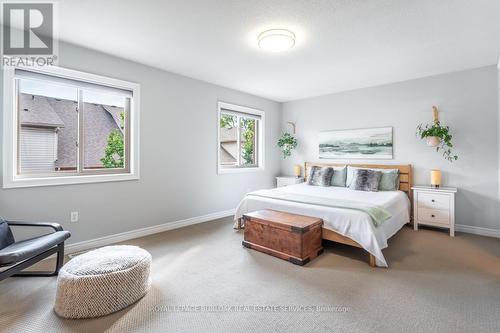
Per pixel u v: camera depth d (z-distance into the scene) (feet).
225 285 7.00
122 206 10.76
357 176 13.53
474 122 11.78
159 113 11.93
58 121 9.67
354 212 8.67
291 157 18.67
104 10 7.15
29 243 6.89
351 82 14.02
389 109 14.20
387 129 14.24
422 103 13.15
